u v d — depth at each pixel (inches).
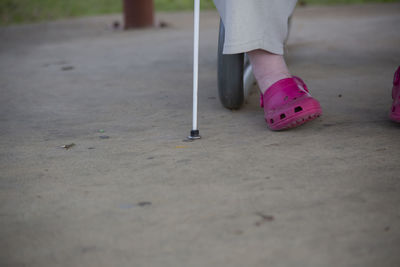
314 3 408.2
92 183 51.9
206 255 35.8
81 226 41.7
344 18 282.5
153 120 80.0
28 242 39.3
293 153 58.5
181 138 67.9
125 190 49.3
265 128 71.1
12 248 38.4
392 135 64.2
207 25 284.7
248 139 65.6
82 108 92.9
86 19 351.9
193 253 36.2
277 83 69.0
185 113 83.6
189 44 199.0
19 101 102.5
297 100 65.9
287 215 41.5
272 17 65.9
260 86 71.7
